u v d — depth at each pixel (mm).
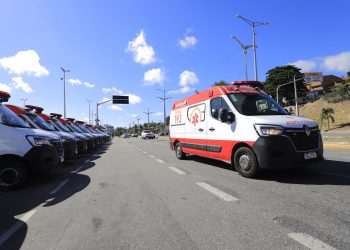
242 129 8141
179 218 5047
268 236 4109
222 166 10742
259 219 4793
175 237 4242
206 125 10242
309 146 7332
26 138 8109
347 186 6672
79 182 8680
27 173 8125
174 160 13375
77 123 23062
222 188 7012
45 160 8281
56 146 9273
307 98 72875
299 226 4406
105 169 11242
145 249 3898
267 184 7191
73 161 14609
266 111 8641
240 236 4160
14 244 4258
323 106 58625
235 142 8414
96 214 5477
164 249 3873
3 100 10250
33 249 4051
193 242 4043
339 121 47812
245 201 5832
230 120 8672
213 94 9875
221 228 4496
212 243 3980
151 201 6195
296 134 7227
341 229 4223
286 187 6797
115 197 6676
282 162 7152
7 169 7879
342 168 9039
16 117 8875
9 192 7648
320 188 6582
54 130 12383
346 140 22969
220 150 9266
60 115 17531
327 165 9695
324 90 89875
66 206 6105
